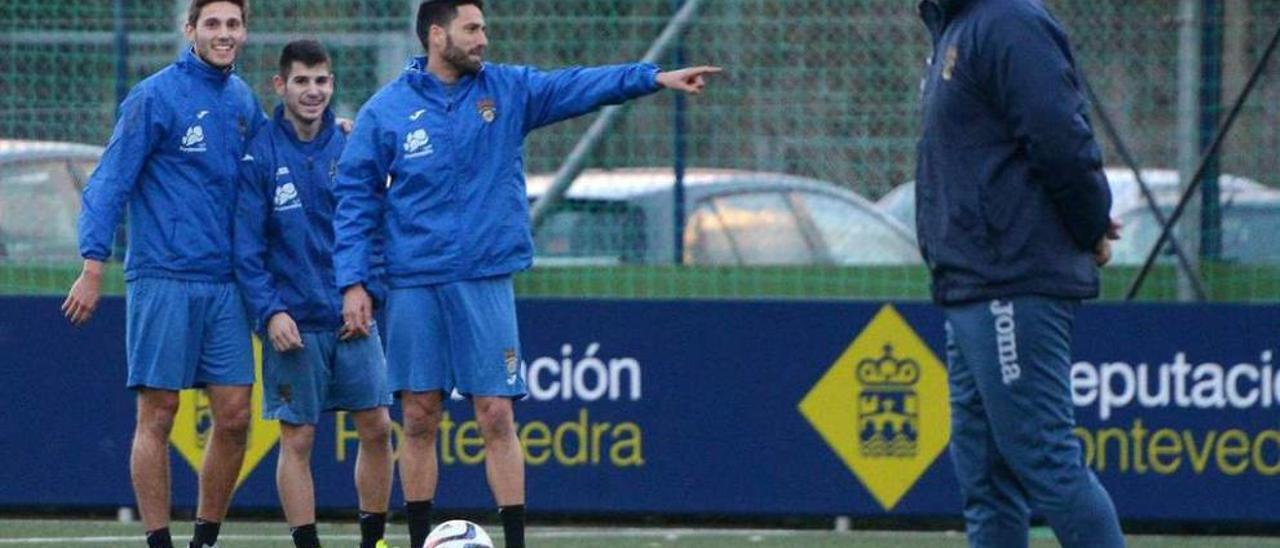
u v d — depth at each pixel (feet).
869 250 117.60
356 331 89.35
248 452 114.42
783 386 112.88
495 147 89.20
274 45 117.60
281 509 114.83
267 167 91.71
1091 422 110.42
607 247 117.29
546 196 117.29
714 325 113.29
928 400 111.55
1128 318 110.11
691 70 89.56
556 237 117.50
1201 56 113.29
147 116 88.99
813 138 116.67
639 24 116.26
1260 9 112.57
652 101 116.88
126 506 116.57
